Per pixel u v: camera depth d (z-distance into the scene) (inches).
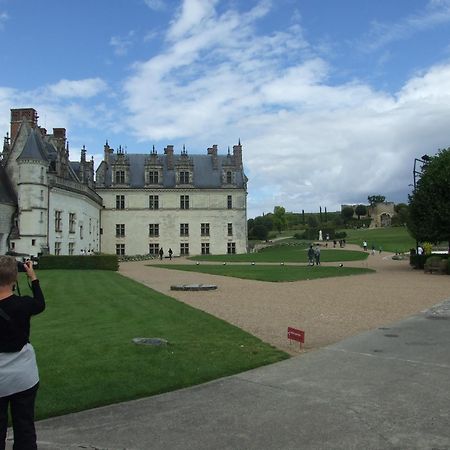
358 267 1600.6
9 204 1937.7
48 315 606.2
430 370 348.5
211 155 3309.5
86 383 320.2
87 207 2524.6
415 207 1507.1
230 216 3166.8
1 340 187.3
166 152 3270.2
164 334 482.6
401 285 1010.1
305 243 3873.0
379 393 297.9
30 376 191.9
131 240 3088.1
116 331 497.4
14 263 196.5
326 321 569.3
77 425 253.9
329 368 356.8
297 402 283.9
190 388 312.5
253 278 1200.2
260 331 510.3
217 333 489.4
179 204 3137.3
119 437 238.8
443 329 507.8
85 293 861.8
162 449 225.1
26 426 191.2
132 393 301.0
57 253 2118.6
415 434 237.0
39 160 1963.6
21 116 2182.6
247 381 326.6
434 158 1529.3
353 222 6131.9
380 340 454.3
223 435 239.3
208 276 1295.5
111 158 3176.7
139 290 921.5
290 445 226.8
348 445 225.8
